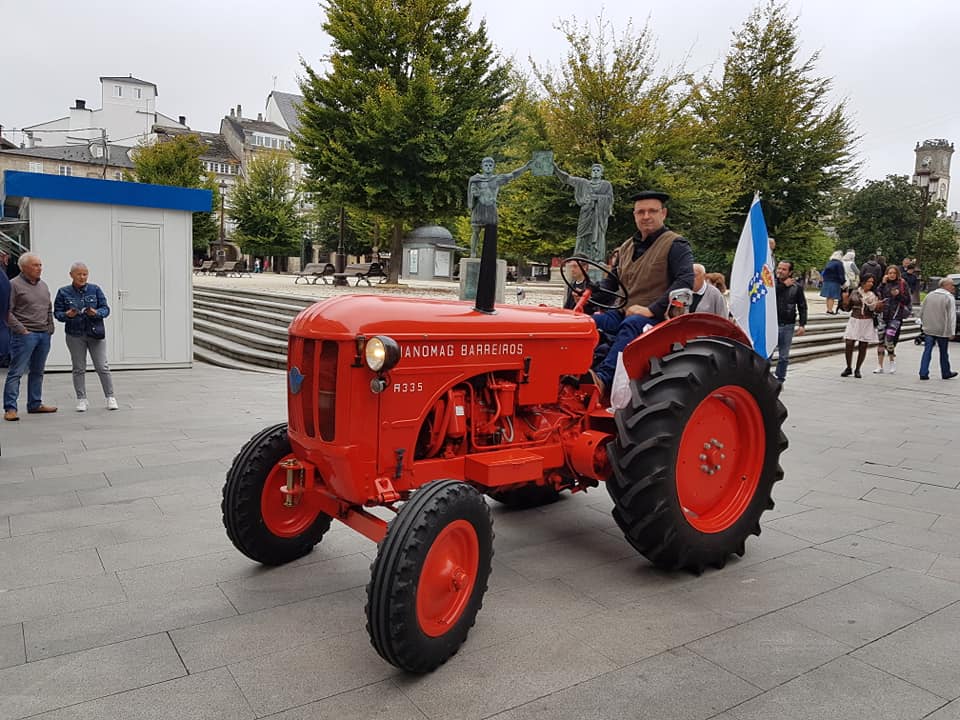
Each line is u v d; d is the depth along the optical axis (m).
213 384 9.33
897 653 2.80
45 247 9.59
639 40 19.70
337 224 43.72
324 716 2.34
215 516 4.28
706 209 19.95
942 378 10.96
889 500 4.88
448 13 19.66
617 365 3.63
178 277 10.53
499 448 3.36
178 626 2.93
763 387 3.78
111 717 2.30
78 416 7.16
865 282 10.91
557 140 19.88
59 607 3.08
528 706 2.42
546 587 3.41
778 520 4.46
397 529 2.53
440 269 32.28
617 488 3.40
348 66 18.77
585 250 13.60
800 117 24.62
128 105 61.38
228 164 58.38
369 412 2.79
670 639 2.90
